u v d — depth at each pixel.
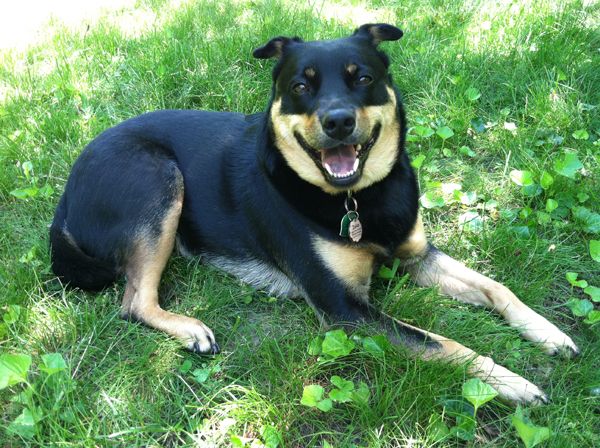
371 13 1.55
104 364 0.69
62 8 2.02
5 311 0.74
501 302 0.71
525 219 0.85
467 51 1.21
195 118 0.86
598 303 0.74
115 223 0.77
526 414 0.58
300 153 0.70
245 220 0.79
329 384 0.65
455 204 0.91
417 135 1.03
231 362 0.69
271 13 1.45
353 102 0.66
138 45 1.38
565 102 1.04
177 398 0.63
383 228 0.72
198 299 0.78
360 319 0.68
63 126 1.10
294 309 0.77
